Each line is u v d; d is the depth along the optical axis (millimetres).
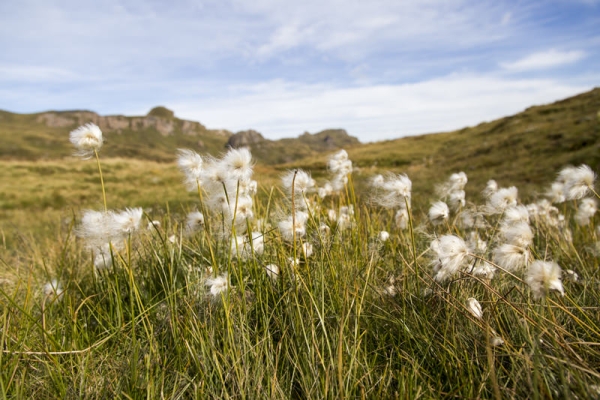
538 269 1503
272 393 1521
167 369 1743
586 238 3625
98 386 1671
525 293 2049
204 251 2787
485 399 1443
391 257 2865
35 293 2852
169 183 19359
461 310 1810
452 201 3072
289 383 1677
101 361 1849
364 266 2414
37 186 17406
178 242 2865
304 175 2459
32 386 1718
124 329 2109
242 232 2557
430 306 2051
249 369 1722
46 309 2314
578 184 2283
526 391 1410
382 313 2086
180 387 1669
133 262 3066
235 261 2506
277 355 1660
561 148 18438
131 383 1620
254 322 2131
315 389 1582
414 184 15125
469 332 1802
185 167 2271
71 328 2039
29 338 2018
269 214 3275
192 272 2592
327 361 1678
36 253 4090
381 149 47000
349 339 1819
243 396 1474
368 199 3084
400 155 37594
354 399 1521
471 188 11227
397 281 2332
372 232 3037
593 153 13867
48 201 13844
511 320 1861
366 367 1654
